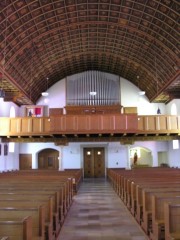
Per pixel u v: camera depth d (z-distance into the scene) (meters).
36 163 32.88
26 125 24.12
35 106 31.67
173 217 6.34
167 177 15.32
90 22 21.33
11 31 18.17
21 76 24.02
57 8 18.88
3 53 18.86
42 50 23.72
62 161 31.20
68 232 9.66
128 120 23.61
